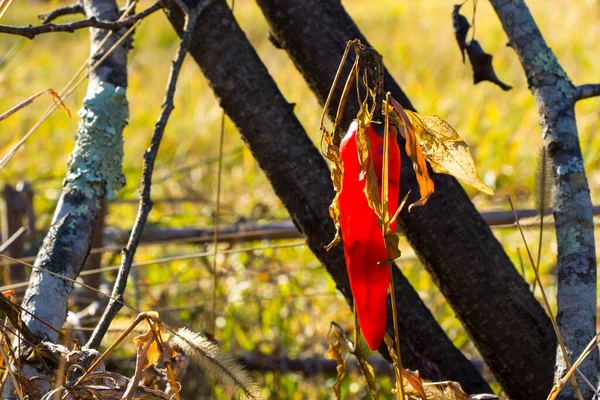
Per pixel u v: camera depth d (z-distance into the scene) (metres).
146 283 3.44
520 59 1.81
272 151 1.99
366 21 12.81
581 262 1.60
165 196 4.80
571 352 1.54
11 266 3.19
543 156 1.54
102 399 1.26
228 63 1.96
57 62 10.53
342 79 1.93
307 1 1.95
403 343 2.00
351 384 2.95
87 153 1.75
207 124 7.12
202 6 1.79
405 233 2.00
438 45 9.65
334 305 3.70
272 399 3.00
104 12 1.99
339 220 1.22
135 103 8.28
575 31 9.14
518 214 2.89
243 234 3.22
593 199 4.84
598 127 5.69
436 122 1.18
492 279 1.94
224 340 3.26
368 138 1.13
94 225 1.71
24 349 1.40
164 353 1.25
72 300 2.99
